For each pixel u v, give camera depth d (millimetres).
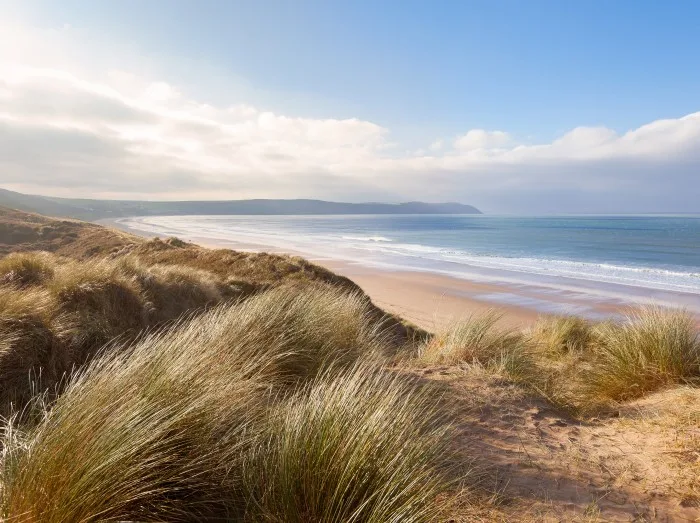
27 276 8234
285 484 2186
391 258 51219
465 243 78125
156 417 2312
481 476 2846
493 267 42969
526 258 52344
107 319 6680
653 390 4867
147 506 2113
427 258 51531
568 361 6988
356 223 198000
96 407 2355
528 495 2676
